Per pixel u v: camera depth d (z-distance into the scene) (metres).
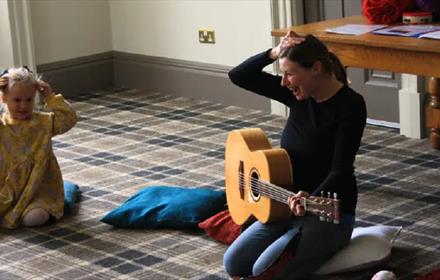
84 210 4.10
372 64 3.82
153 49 6.48
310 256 3.16
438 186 4.20
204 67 6.14
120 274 3.37
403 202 4.01
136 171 4.67
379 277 3.04
